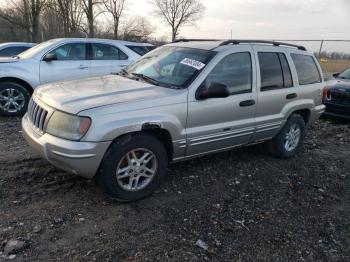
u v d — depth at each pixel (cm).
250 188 485
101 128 372
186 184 477
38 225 360
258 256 347
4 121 745
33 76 802
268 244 367
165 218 392
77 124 370
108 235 354
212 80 467
